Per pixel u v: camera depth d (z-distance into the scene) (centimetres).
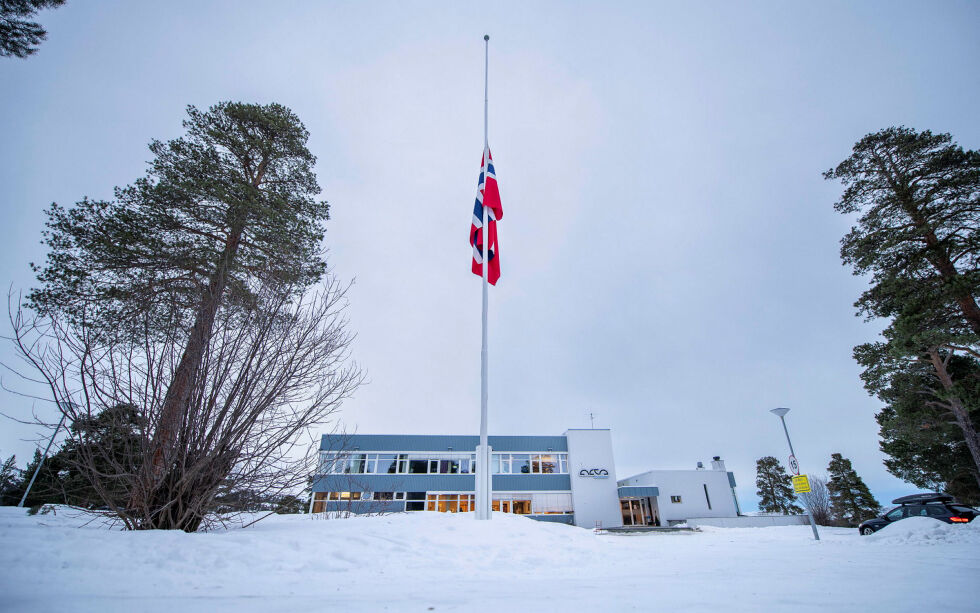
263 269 924
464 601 321
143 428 584
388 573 484
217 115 1536
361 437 3022
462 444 3094
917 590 356
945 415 1709
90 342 573
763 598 326
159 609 280
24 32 863
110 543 459
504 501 3027
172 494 605
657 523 3066
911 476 2234
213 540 516
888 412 2281
